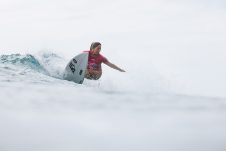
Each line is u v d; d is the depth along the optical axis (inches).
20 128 298.8
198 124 323.0
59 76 1002.7
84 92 474.3
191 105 399.2
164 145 271.3
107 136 285.9
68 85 608.1
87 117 332.2
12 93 443.8
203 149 270.2
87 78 987.3
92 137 283.9
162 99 430.3
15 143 270.7
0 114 333.7
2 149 261.9
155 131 299.4
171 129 305.7
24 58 1000.9
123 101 412.8
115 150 261.3
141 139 281.9
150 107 382.0
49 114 339.0
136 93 475.5
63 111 351.9
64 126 305.7
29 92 460.1
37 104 380.8
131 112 355.3
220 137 293.9
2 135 282.5
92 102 402.6
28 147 264.5
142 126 310.3
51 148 263.6
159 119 334.0
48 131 293.9
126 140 278.4
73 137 282.0
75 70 941.2
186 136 292.8
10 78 645.9
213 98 451.5
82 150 260.1
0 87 501.4
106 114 345.1
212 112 369.7
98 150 261.3
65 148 263.4
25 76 703.1
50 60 1087.0
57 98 422.6
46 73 992.9
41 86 538.3
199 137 291.3
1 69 780.0
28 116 330.6
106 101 410.9
